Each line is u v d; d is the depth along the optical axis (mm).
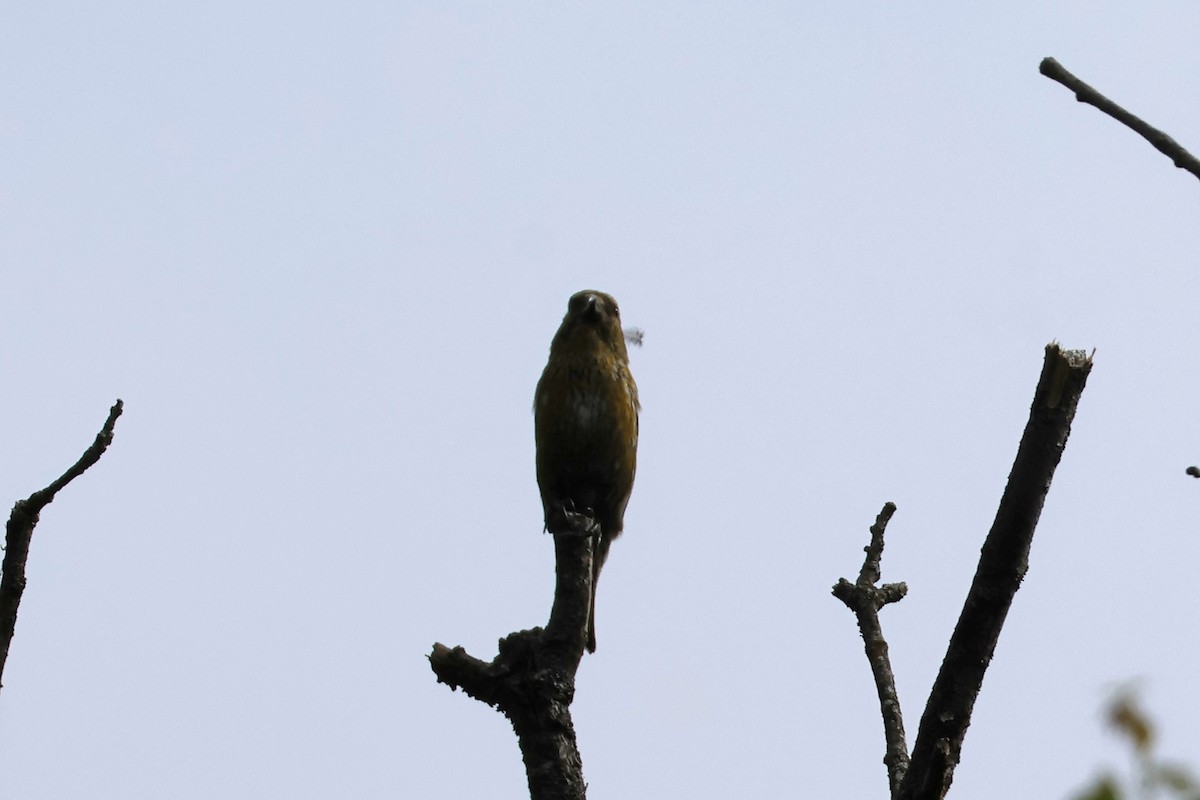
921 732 9719
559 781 10625
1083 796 6496
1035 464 9227
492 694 10859
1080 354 9281
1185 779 6410
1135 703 6570
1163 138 7625
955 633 9609
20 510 9695
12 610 9641
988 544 9477
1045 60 7906
